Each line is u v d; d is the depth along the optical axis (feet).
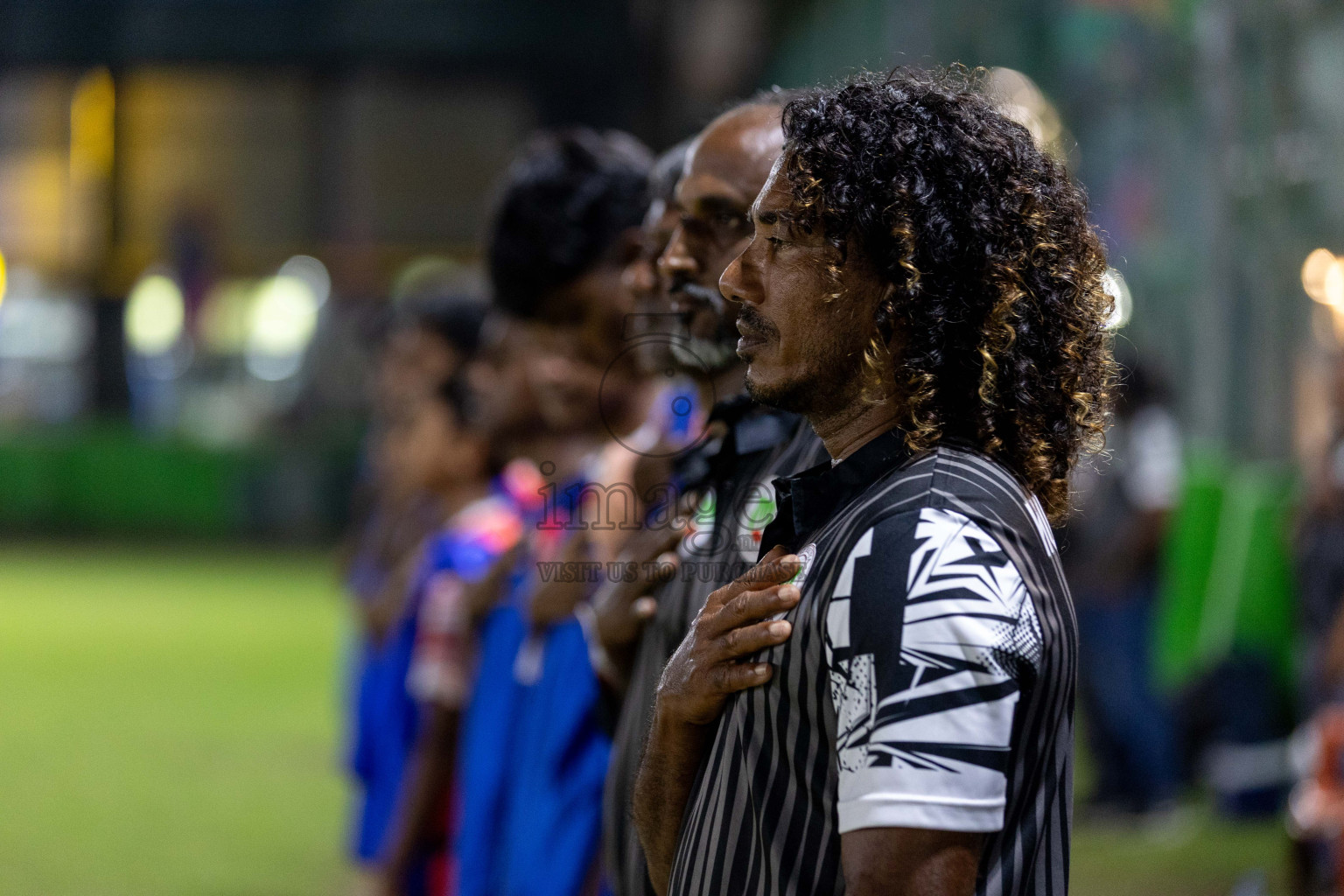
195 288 167.53
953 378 9.73
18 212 168.76
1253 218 51.75
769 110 13.85
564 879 17.94
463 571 23.81
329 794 49.26
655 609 14.49
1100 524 42.91
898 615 8.91
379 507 36.60
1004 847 9.14
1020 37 77.46
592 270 19.04
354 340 161.48
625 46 157.79
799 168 9.89
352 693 32.81
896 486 9.48
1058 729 9.50
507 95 168.55
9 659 76.07
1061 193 10.15
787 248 9.99
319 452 143.43
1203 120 56.08
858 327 9.86
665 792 10.94
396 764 26.81
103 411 164.76
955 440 9.81
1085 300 10.12
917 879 8.64
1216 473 47.26
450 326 27.32
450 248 168.76
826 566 9.50
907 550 9.04
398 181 168.96
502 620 21.22
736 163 13.55
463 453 26.22
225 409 164.86
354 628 33.96
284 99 168.96
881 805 8.73
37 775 51.55
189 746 56.65
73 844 42.70
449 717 23.52
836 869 9.30
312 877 39.52
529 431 23.26
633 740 14.17
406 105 168.45
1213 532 46.29
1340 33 45.68
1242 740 42.83
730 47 150.82
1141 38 62.69
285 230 169.58
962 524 9.10
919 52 95.14
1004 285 9.63
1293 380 48.06
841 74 12.16
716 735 10.34
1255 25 51.42
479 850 20.61
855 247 9.76
